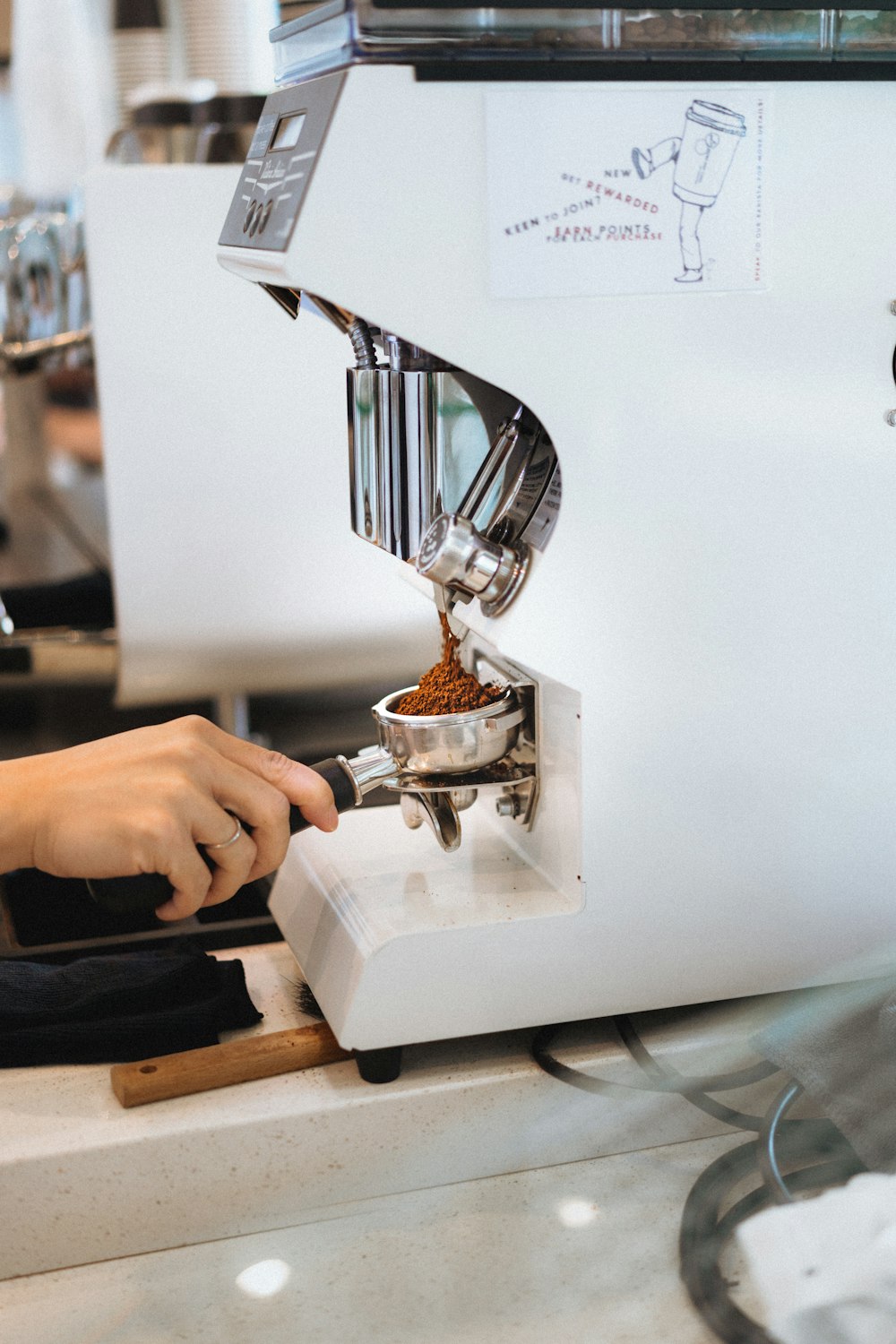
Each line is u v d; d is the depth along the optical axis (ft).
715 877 2.16
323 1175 2.08
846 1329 1.52
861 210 1.99
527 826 2.34
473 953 2.08
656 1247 1.82
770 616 2.09
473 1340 1.66
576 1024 2.28
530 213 1.88
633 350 1.96
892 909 2.24
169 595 4.34
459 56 1.85
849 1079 1.88
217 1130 2.02
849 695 2.15
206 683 4.51
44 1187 1.96
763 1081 2.09
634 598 2.04
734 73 1.90
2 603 5.08
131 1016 2.26
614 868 2.11
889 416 2.06
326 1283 1.81
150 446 4.20
